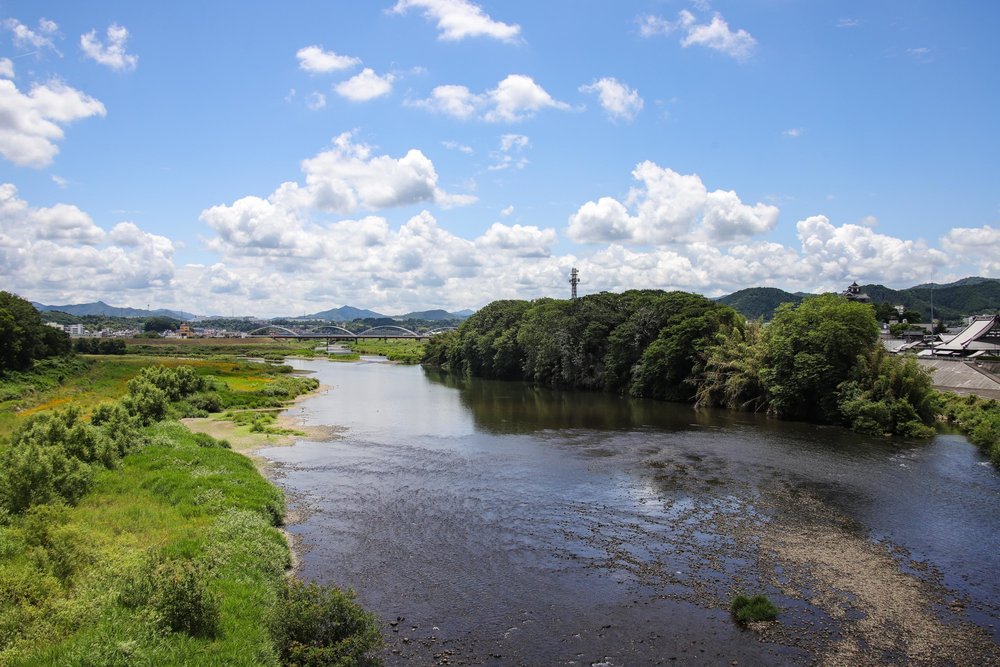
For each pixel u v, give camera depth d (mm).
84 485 30297
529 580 24047
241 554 22922
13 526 24203
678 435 55188
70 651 14719
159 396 59469
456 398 88188
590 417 67625
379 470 41938
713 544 27875
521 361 122312
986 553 26781
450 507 33344
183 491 30281
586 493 36031
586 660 18438
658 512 32375
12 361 88500
